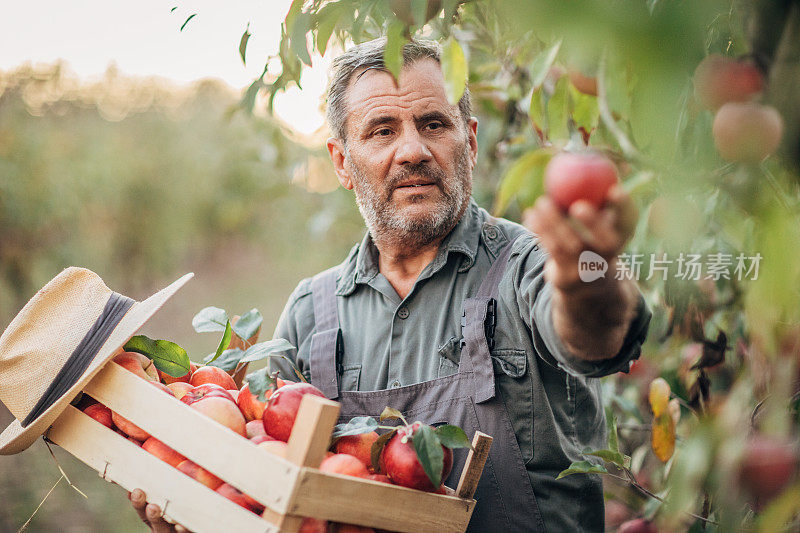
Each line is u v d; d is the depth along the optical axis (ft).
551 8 2.28
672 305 5.19
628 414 6.70
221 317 5.03
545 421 4.75
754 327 2.96
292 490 3.33
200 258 34.19
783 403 2.90
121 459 3.99
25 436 4.14
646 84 2.38
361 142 5.25
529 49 5.32
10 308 21.31
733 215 3.39
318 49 4.05
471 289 5.14
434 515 3.89
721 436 2.89
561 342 3.76
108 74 30.86
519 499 4.69
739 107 2.60
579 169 2.69
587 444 5.08
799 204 2.77
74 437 4.18
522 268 4.75
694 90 2.94
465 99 5.50
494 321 4.87
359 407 5.08
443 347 4.97
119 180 29.01
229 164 31.81
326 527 3.55
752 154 2.63
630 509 6.28
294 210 21.52
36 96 25.91
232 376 5.14
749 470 2.86
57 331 4.29
